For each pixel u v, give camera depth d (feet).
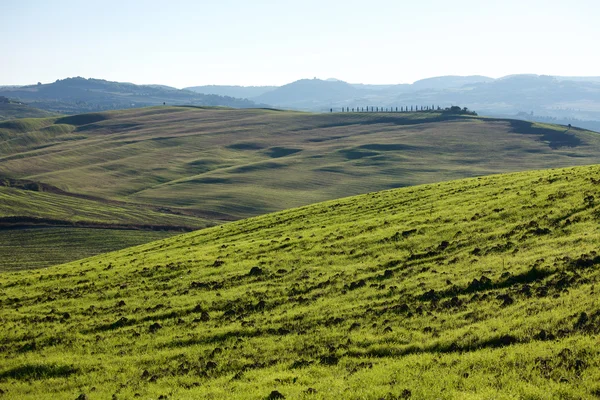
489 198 163.32
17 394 85.40
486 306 87.92
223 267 139.44
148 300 122.62
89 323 112.16
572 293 83.41
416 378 67.31
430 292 98.22
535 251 107.96
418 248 128.36
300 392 68.08
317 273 123.75
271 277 127.03
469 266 108.68
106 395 80.53
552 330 72.95
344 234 154.10
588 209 126.41
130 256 187.93
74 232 434.71
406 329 86.12
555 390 58.08
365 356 79.61
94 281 144.15
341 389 67.46
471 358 69.92
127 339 102.12
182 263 149.28
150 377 84.89
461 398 59.00
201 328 102.42
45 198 568.00
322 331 91.66
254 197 631.56
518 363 65.82
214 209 576.20
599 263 92.94
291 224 194.39
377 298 102.58
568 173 180.45
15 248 384.47
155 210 559.38
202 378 81.51
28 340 106.63
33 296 136.26
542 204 139.64
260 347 89.40
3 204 502.38
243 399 68.74
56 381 88.48
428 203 179.93
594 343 65.87
